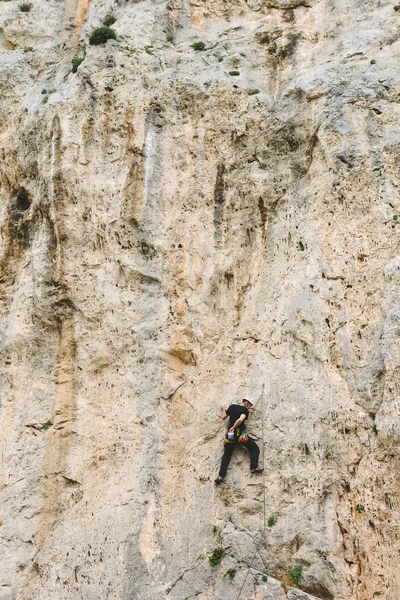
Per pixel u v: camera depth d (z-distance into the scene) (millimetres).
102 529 10242
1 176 13531
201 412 10914
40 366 11672
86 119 12797
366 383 9961
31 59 14648
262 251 11734
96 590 9820
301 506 9711
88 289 11750
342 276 10734
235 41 13586
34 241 12438
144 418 10930
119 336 11477
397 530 9125
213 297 11617
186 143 12531
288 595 9188
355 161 11203
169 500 10352
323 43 13125
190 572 9711
